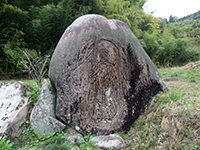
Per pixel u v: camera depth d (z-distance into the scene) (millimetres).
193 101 2531
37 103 2693
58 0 8812
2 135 2416
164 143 2072
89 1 8703
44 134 2490
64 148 2068
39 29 7387
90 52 2600
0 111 2709
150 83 2895
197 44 14805
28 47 7773
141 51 2955
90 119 2555
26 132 2545
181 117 2166
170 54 11625
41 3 8445
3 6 6727
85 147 2150
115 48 2682
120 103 2639
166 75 5680
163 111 2492
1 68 7285
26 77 7496
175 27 16719
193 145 1844
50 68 2910
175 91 3098
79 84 2586
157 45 11375
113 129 2523
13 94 2941
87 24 2705
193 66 7434
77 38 2672
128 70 2770
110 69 2621
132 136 2395
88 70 2584
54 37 8164
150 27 14641
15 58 6668
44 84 2857
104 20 2785
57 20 7680
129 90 2719
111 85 2633
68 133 2484
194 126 2008
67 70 2672
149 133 2316
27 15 7328
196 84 3709
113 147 2135
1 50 7215
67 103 2621
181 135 2018
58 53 2809
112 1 9586
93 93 2584
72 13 8438
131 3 14234
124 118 2598
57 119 2654
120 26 2861
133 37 2951
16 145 2314
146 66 2912
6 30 6906
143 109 2736
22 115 2707
